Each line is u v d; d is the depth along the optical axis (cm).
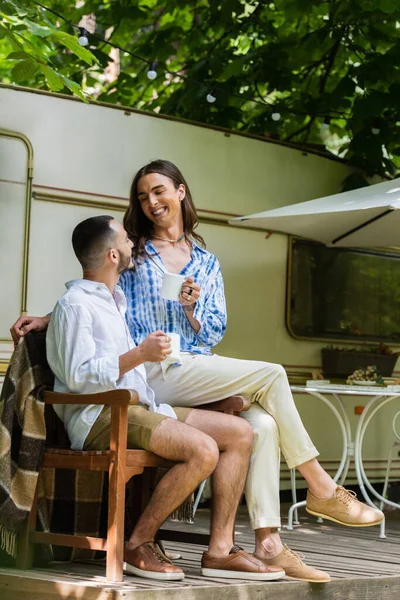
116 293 423
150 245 453
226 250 717
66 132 645
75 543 380
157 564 374
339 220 658
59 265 639
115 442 369
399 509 766
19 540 397
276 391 411
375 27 819
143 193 455
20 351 398
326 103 834
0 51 842
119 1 898
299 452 409
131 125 671
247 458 398
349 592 410
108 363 380
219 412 406
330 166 771
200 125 705
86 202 650
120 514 368
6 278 620
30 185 629
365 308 792
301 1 817
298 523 650
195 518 654
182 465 378
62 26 873
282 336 745
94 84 904
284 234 747
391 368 763
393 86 783
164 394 420
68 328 387
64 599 360
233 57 841
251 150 730
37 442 389
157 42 886
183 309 438
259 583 377
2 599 387
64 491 420
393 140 794
